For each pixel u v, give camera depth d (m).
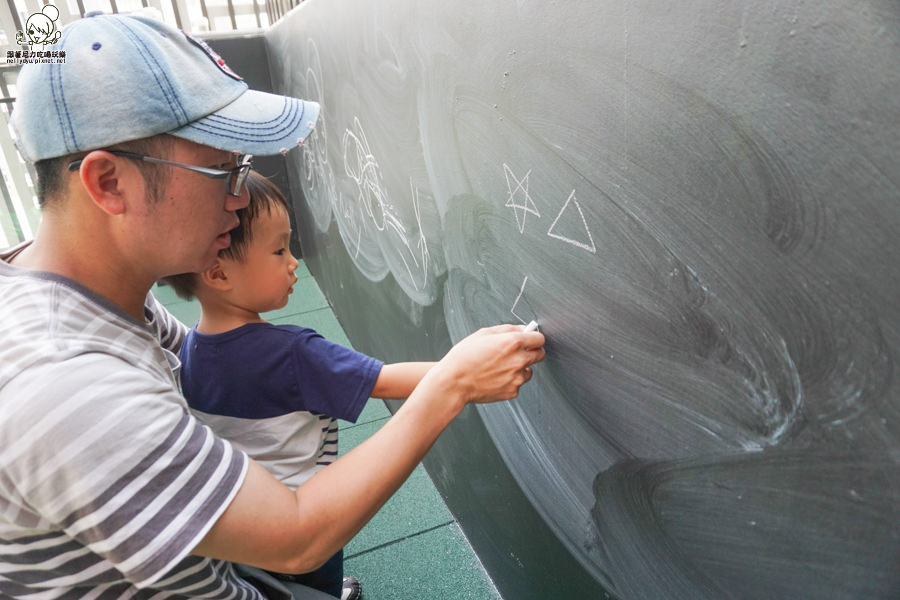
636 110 0.74
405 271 2.01
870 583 0.58
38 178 0.72
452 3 1.20
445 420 0.88
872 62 0.47
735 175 0.62
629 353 0.87
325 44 2.49
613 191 0.81
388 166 1.93
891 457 0.53
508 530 1.57
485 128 1.16
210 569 0.79
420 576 1.85
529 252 1.09
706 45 0.61
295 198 4.73
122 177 0.69
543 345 1.11
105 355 0.69
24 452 0.61
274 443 1.12
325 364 1.08
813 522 0.63
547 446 1.21
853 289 0.52
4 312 0.68
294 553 0.73
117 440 0.63
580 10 0.80
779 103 0.55
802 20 0.51
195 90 0.73
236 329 1.11
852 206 0.51
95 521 0.63
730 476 0.73
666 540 0.89
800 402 0.61
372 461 0.80
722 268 0.66
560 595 1.33
